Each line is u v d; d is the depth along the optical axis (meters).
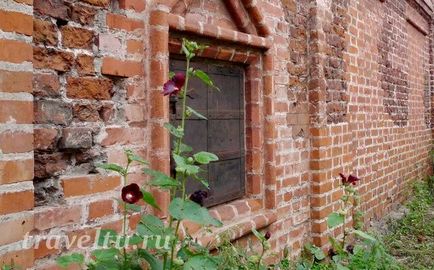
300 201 4.09
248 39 3.31
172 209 1.81
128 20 2.40
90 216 2.20
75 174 2.18
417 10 8.44
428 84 9.40
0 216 1.68
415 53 8.43
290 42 3.96
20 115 1.75
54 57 2.07
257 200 3.61
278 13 3.77
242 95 3.59
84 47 2.20
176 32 2.74
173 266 1.96
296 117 4.04
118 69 2.34
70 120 2.14
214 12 3.16
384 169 6.40
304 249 4.12
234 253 2.93
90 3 2.21
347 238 4.68
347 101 4.96
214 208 3.24
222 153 3.34
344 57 4.89
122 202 2.06
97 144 2.26
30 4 1.79
